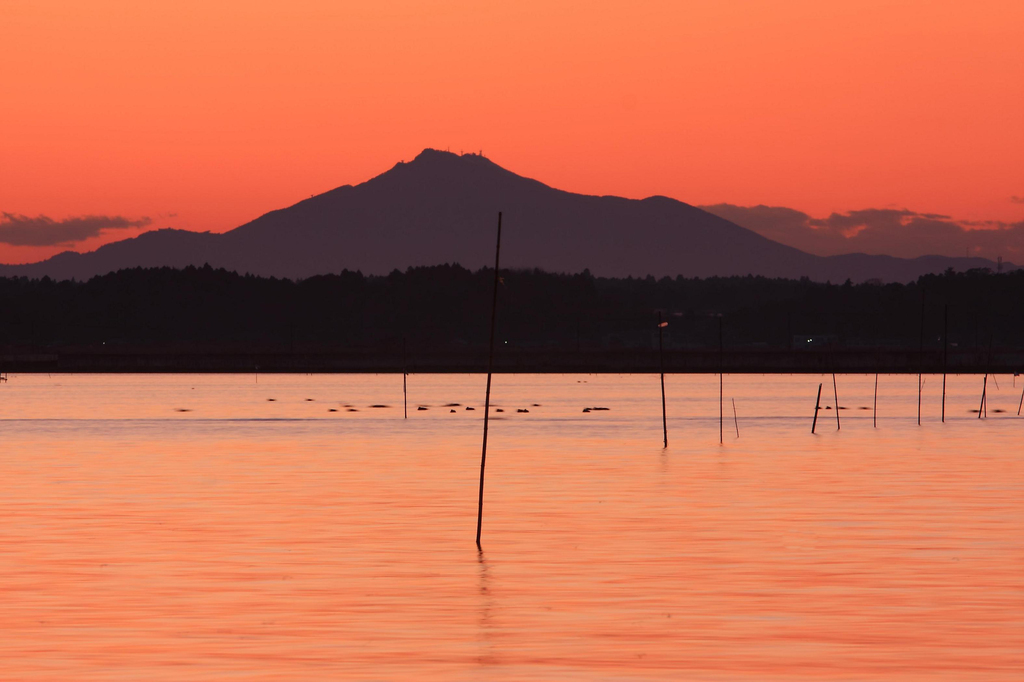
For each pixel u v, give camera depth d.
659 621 72.81
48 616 74.38
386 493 143.88
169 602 78.50
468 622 72.75
